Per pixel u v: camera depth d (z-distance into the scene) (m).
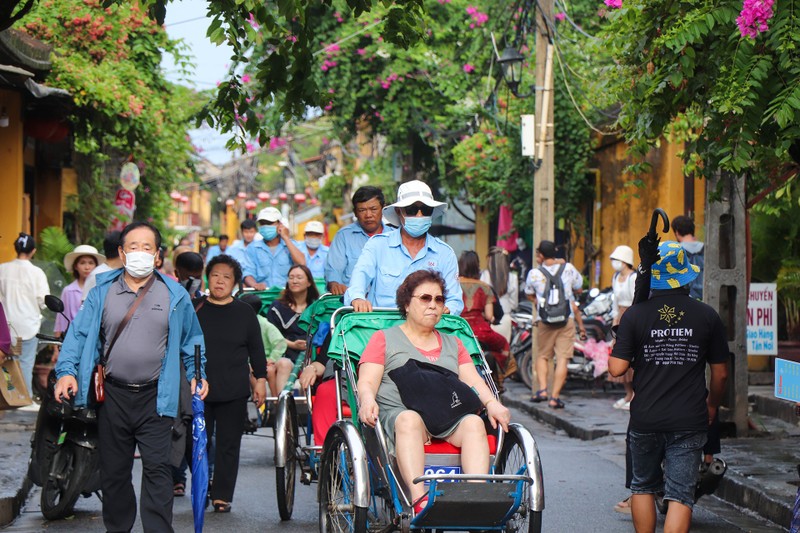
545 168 17.58
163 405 7.21
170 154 27.44
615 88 9.38
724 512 9.45
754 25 7.38
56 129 18.34
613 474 11.05
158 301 7.35
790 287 15.05
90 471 8.62
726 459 10.84
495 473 6.77
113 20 21.78
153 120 21.64
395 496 6.44
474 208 33.62
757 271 15.81
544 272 16.25
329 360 8.82
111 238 11.62
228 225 76.00
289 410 9.17
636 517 7.11
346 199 45.09
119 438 7.25
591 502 9.62
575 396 17.84
